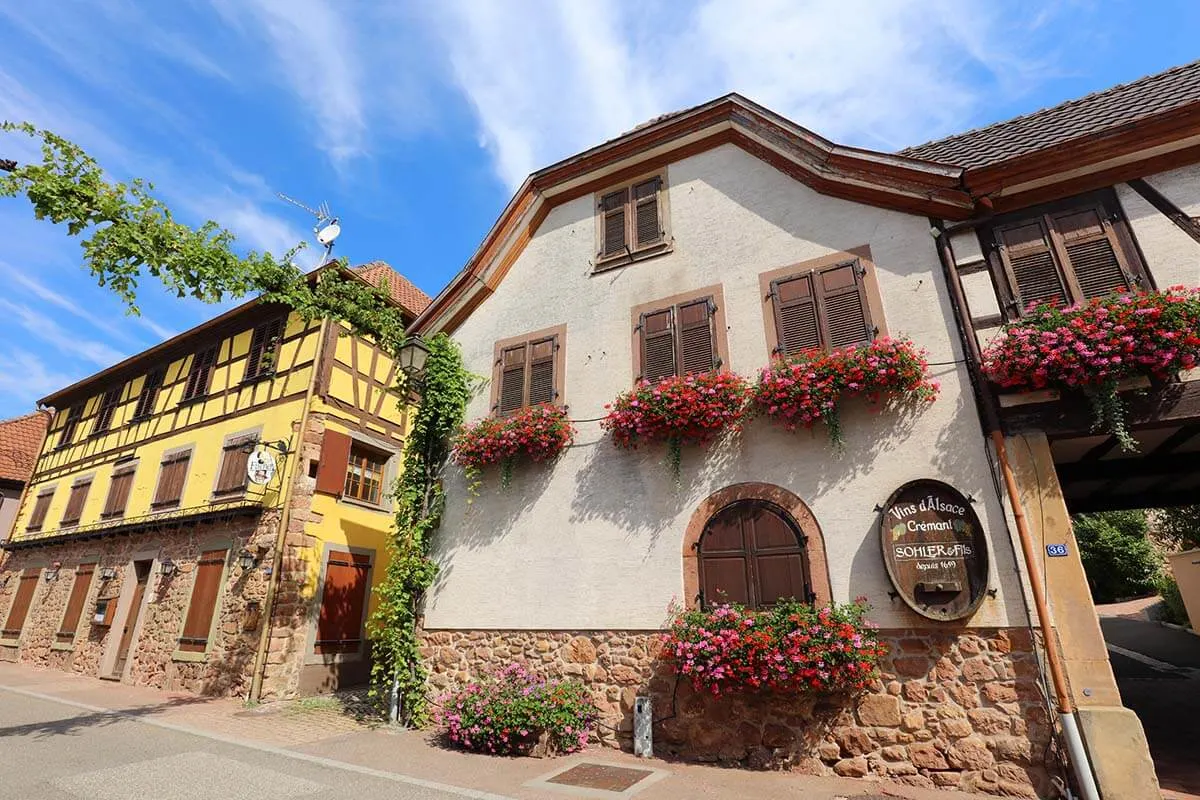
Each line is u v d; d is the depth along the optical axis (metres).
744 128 7.53
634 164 8.36
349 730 6.79
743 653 5.10
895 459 5.52
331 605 10.04
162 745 5.87
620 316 7.57
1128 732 4.20
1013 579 4.81
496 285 8.78
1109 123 5.65
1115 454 6.02
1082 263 5.41
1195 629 14.09
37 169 5.80
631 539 6.48
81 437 15.43
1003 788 4.46
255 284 7.25
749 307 6.78
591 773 5.05
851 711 5.07
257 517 9.99
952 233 5.99
